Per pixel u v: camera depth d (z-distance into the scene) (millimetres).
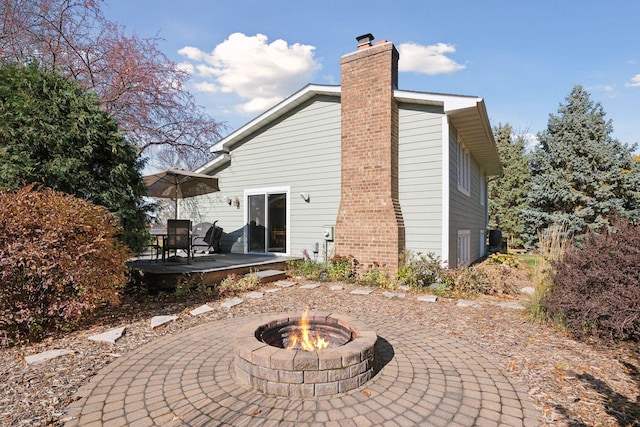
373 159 8633
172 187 9789
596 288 4574
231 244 11938
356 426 2576
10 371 3457
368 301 6453
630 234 4711
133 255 5809
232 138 11578
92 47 12562
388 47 8477
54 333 4578
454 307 6055
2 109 5418
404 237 8648
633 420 2641
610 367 3602
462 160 10852
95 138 6148
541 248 6602
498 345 4242
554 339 4469
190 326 4988
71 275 4477
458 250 9773
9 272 4172
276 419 2668
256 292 7082
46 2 11086
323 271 8773
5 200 4402
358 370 3168
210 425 2596
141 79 13273
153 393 3061
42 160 5719
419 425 2596
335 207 9734
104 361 3738
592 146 15195
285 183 10680
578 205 15367
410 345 4250
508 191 24188
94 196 6184
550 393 3062
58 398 2955
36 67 5969
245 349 3227
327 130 9898
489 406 2857
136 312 5633
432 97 8117
